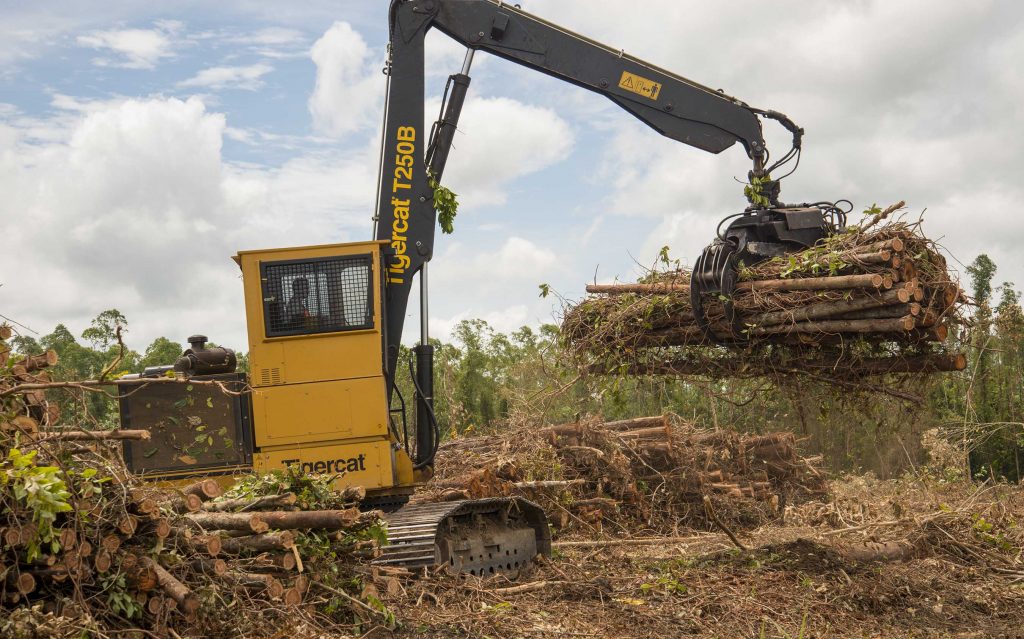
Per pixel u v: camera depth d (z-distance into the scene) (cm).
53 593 530
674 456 1302
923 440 1467
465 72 992
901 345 827
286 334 801
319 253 810
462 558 841
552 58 1023
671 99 1040
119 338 559
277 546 611
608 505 1229
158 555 558
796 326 808
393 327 930
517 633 667
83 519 528
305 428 794
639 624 702
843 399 905
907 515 1032
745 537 1040
